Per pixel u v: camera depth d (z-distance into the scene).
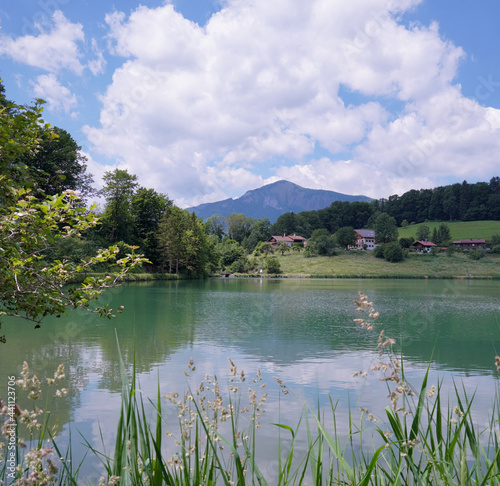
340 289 46.53
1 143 3.98
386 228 119.38
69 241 25.81
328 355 11.74
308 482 4.32
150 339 13.77
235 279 75.12
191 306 25.02
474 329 17.23
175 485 1.73
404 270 94.12
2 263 3.93
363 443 5.23
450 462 1.75
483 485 1.70
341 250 117.94
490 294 39.12
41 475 1.18
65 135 39.22
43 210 3.89
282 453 5.29
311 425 6.17
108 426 6.09
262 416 6.55
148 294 33.16
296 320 19.55
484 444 4.06
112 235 55.19
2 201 4.19
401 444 1.74
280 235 158.12
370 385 8.53
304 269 97.56
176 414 5.91
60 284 4.41
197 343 13.28
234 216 151.00
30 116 4.16
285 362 10.77
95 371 9.29
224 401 6.89
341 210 164.88
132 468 1.55
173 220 63.34
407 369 10.25
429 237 122.81
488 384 8.72
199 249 70.12
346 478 2.31
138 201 63.94
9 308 4.32
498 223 136.25
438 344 13.78
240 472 1.59
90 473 4.54
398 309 25.38
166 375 9.12
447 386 8.58
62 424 6.18
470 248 116.44
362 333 15.79
